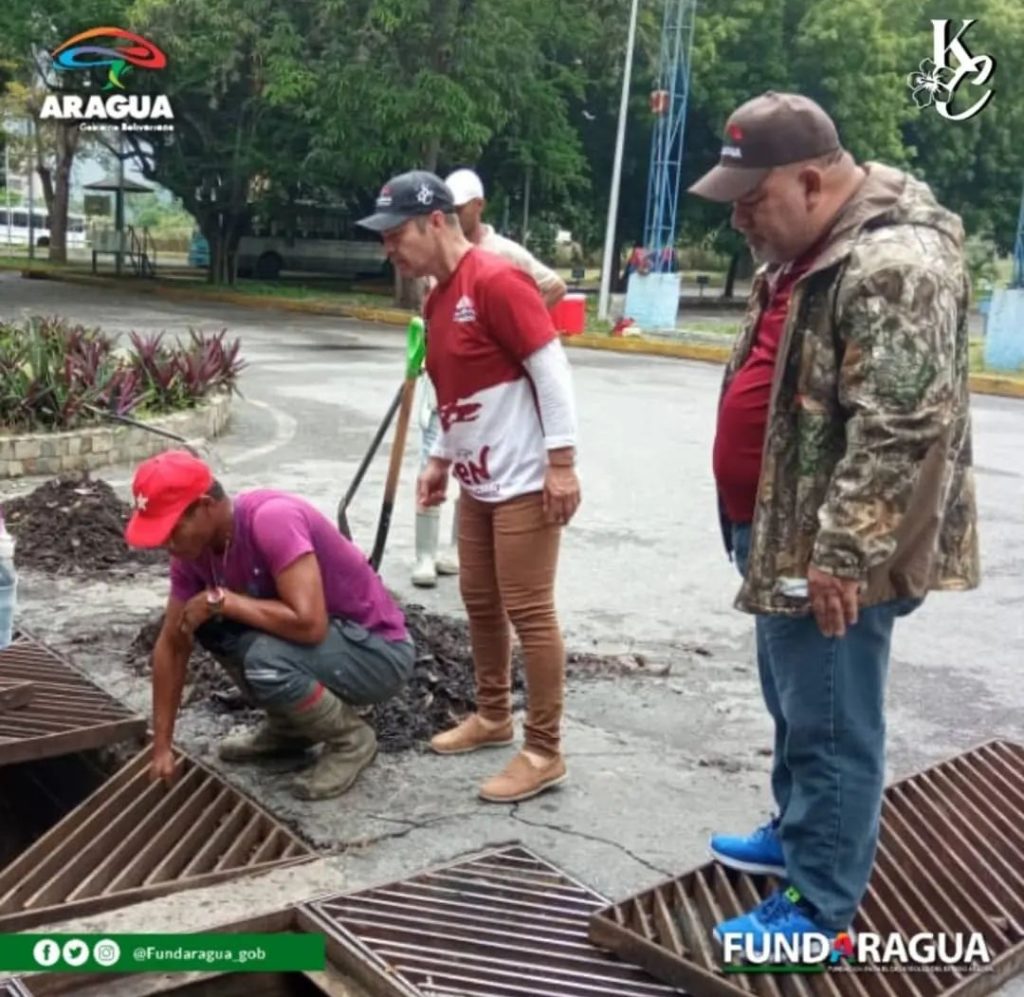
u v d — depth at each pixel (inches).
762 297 106.0
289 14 816.3
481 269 131.3
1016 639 209.8
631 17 800.3
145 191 1200.8
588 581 231.6
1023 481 350.6
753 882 118.0
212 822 134.3
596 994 105.7
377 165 813.9
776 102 94.5
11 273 1133.7
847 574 90.7
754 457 103.7
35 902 121.1
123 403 323.9
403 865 125.1
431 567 217.2
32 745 144.2
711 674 183.9
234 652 136.1
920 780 146.4
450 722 157.9
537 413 134.0
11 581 135.0
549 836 132.0
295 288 1050.7
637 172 1103.0
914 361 88.7
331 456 331.6
